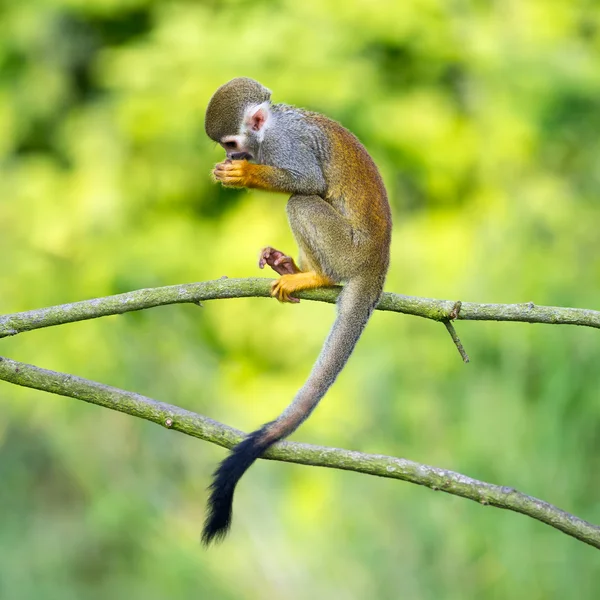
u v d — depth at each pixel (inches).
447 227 693.9
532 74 696.4
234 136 335.9
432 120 699.4
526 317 293.4
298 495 614.5
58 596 576.7
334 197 328.8
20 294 691.4
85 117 731.4
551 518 265.9
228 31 700.0
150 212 716.0
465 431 506.0
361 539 513.7
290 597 571.8
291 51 677.9
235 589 573.6
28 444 643.5
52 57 749.3
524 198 650.2
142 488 617.9
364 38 697.6
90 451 632.4
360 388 578.6
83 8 732.0
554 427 485.1
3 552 594.9
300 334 696.4
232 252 696.4
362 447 566.3
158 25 733.3
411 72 721.0
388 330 573.0
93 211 699.4
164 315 682.2
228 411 676.7
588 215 642.2
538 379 508.7
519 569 469.4
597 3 749.3
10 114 732.0
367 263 318.0
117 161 706.8
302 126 332.5
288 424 289.1
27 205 713.0
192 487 628.1
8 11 743.1
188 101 676.7
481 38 714.8
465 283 592.1
